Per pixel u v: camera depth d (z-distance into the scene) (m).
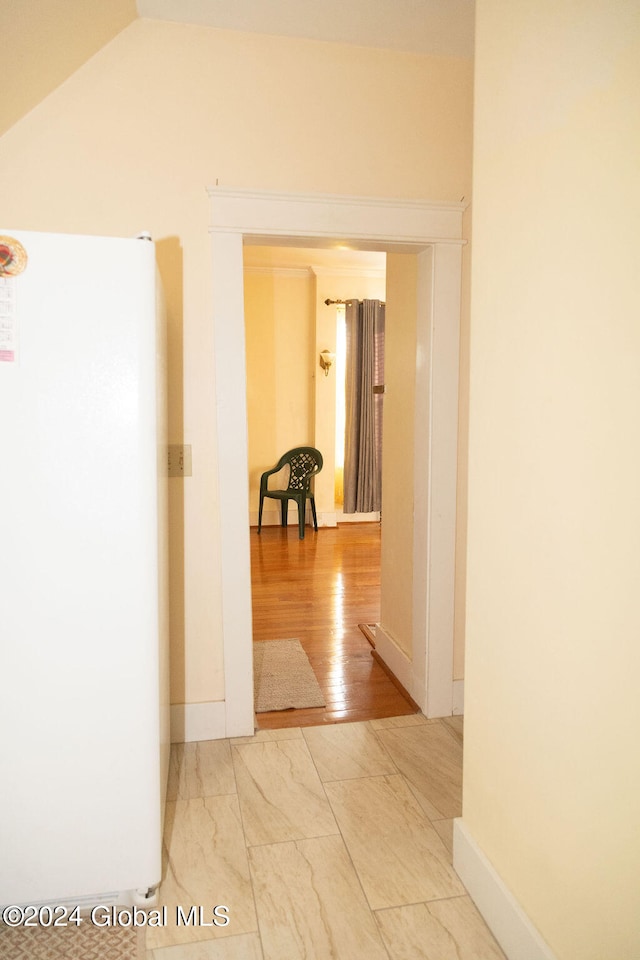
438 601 2.44
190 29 2.06
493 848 1.47
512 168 1.30
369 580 4.60
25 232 1.32
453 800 1.96
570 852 1.15
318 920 1.48
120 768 1.46
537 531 1.24
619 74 0.96
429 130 2.27
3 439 1.34
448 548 2.42
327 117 2.19
